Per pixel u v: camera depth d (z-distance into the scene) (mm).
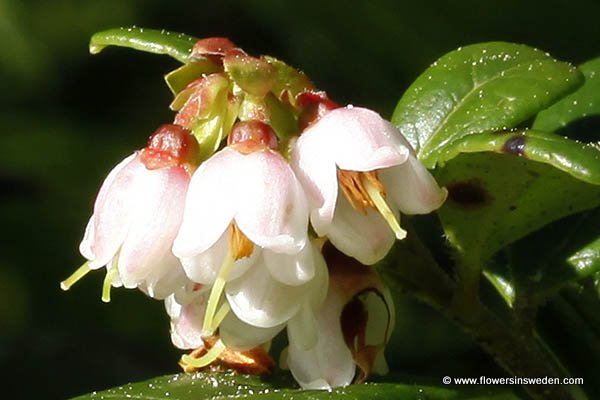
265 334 151
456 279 157
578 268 160
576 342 168
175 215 147
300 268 146
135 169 148
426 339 277
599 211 161
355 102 281
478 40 265
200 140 150
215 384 157
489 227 155
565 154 146
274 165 146
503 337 158
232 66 148
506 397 154
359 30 278
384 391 151
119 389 157
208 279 147
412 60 273
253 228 145
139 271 147
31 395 294
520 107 162
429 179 149
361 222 148
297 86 150
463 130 163
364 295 153
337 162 146
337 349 153
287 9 289
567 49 260
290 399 150
